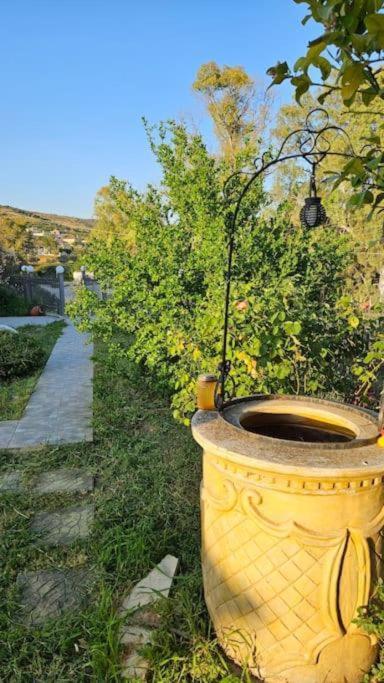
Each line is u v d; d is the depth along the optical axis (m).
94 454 4.20
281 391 3.27
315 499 1.65
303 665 1.77
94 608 2.28
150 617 2.17
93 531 2.96
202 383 2.20
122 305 5.71
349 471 1.58
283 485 1.65
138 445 4.39
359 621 1.72
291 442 1.78
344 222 9.44
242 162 5.66
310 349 3.30
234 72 19.89
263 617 1.78
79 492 3.51
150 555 2.64
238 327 3.29
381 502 1.72
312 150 2.04
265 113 20.28
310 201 2.47
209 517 1.94
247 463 1.68
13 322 15.40
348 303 3.57
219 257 4.72
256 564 1.76
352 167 1.50
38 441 4.49
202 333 3.49
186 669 1.87
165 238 5.38
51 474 3.81
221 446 1.78
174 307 4.89
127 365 6.63
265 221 5.42
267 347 3.11
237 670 1.89
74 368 8.22
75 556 2.74
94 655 1.92
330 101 11.48
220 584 1.91
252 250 4.85
